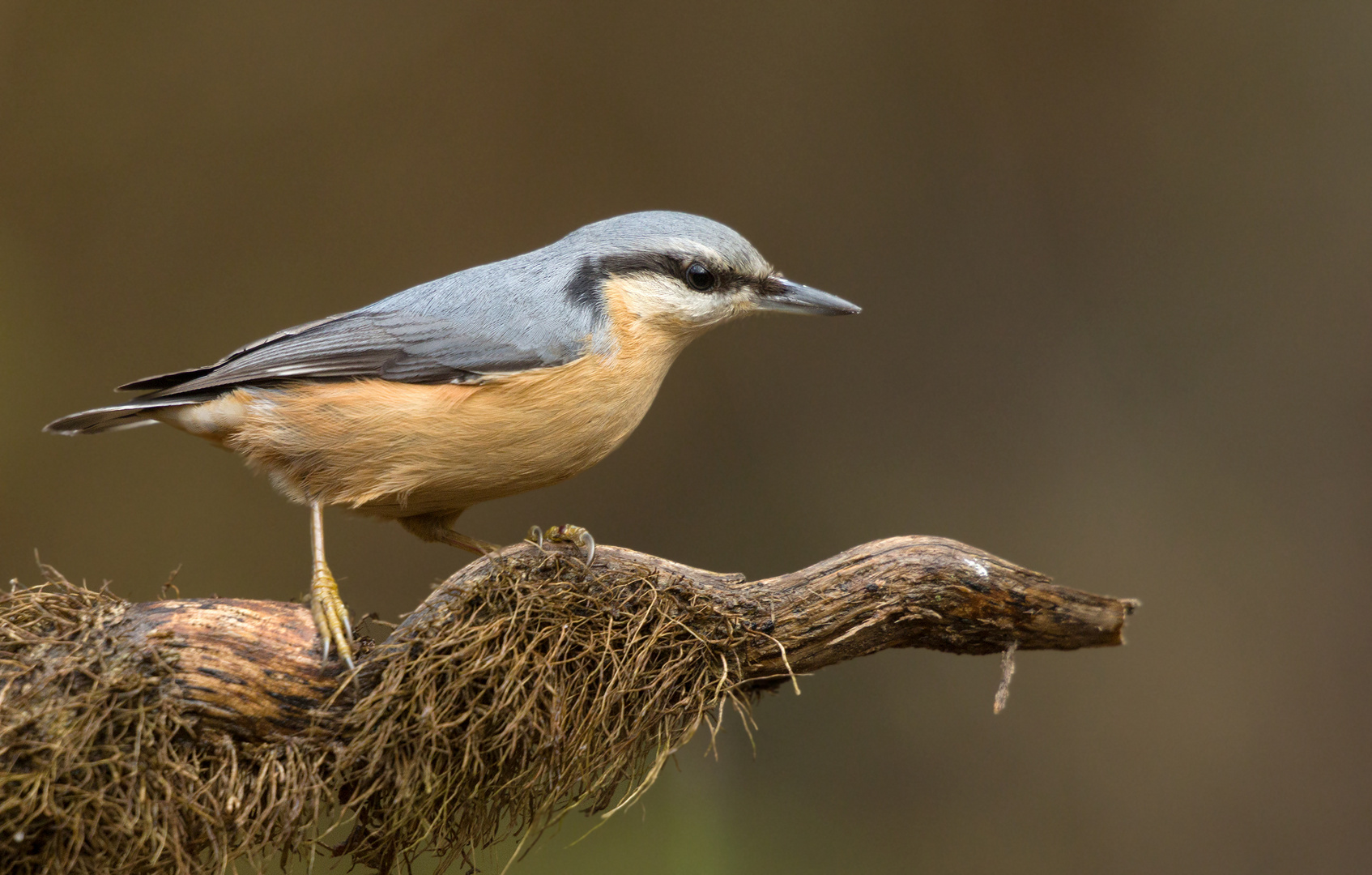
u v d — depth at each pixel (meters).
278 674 5.00
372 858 5.26
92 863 4.62
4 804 4.40
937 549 5.67
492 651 5.21
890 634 5.71
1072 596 5.70
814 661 5.67
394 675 5.07
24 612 4.91
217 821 4.76
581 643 5.30
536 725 5.09
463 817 5.28
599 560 5.58
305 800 4.88
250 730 4.95
